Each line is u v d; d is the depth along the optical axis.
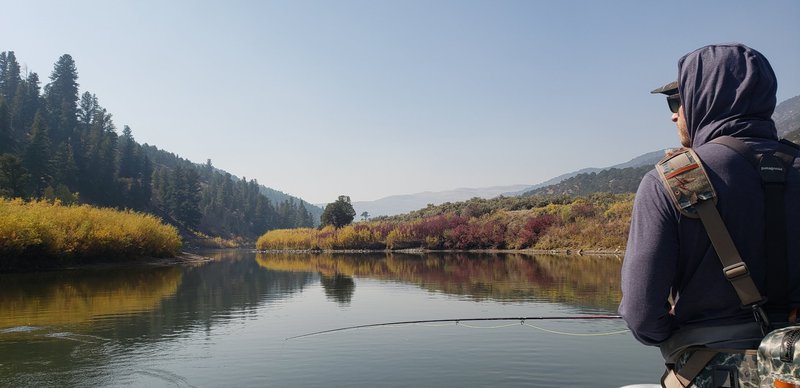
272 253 87.38
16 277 30.86
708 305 1.76
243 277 32.16
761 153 1.73
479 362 9.90
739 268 1.66
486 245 70.81
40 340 12.41
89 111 153.38
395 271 35.38
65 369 9.79
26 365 10.11
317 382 8.84
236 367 9.84
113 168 125.19
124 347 11.65
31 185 90.19
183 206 138.88
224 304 18.98
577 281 24.62
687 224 1.75
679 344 1.86
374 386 8.56
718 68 1.87
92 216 45.31
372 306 18.11
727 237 1.68
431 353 10.66
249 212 194.38
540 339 11.77
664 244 1.76
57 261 39.25
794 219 1.68
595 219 59.38
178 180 141.12
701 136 1.89
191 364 10.09
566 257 47.38
